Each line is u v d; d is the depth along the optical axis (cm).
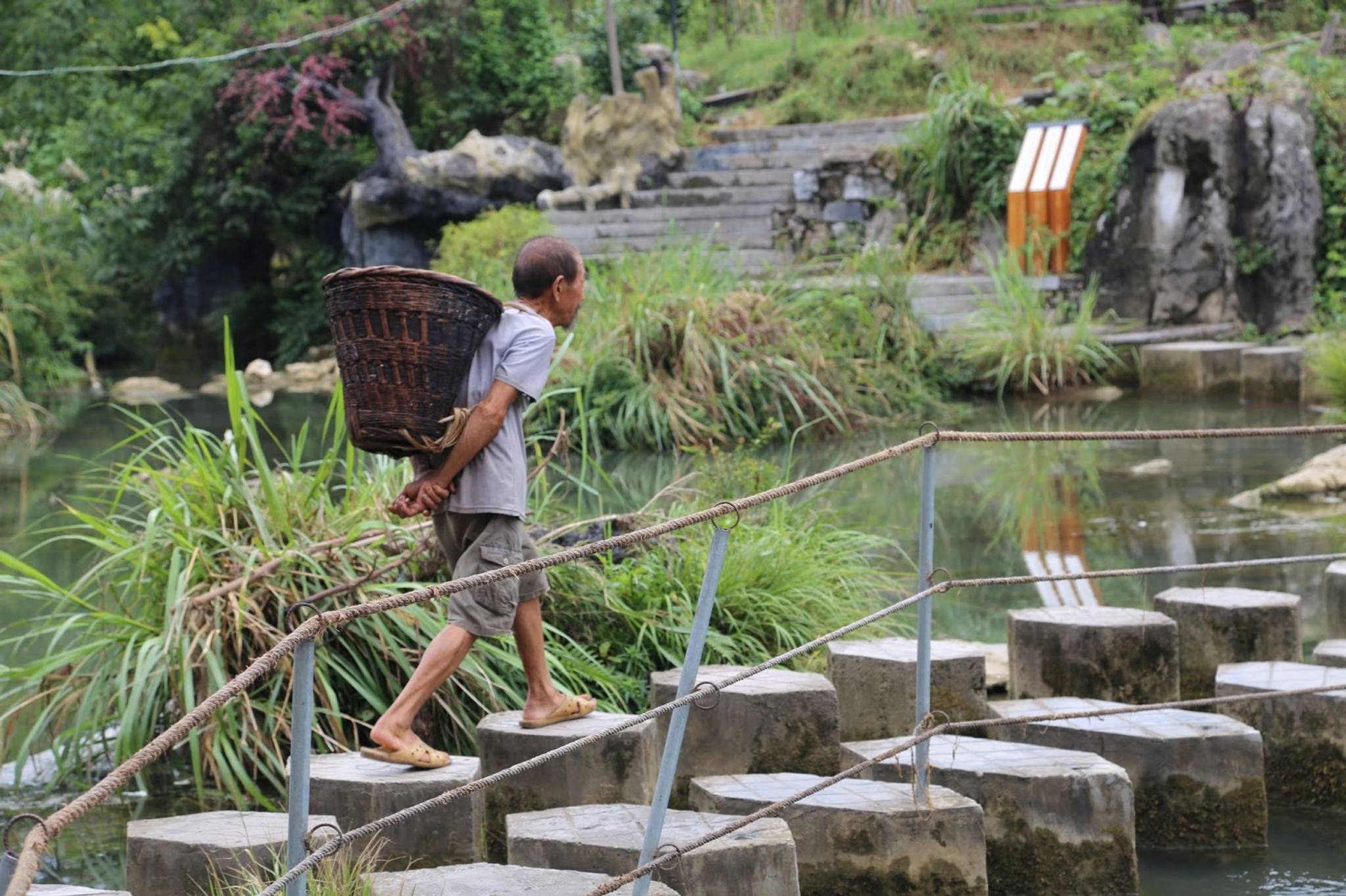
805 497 1121
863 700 548
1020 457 1317
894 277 1778
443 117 2542
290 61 2372
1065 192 1948
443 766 459
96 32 2539
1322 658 596
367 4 2361
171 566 575
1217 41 2366
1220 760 508
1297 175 1855
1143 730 517
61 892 379
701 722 513
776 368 1476
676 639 635
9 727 627
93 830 519
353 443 425
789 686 518
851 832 453
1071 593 814
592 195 2227
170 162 2484
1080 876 472
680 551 678
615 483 1180
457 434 426
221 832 429
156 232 2555
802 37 2877
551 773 481
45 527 1073
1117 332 1859
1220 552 888
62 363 2270
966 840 452
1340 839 512
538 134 2573
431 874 409
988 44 2677
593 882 401
